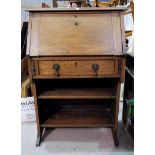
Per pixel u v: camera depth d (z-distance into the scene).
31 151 1.66
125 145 1.73
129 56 1.86
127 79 1.91
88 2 2.80
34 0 2.92
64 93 1.70
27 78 2.37
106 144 1.75
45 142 1.78
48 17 1.46
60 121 1.79
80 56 1.42
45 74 1.48
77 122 1.76
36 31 1.45
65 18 1.46
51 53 1.41
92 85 1.91
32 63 1.46
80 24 1.45
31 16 1.47
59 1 2.81
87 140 1.81
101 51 1.41
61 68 1.46
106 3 2.75
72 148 1.70
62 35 1.44
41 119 1.80
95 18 1.46
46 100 2.02
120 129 1.98
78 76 1.47
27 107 2.05
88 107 2.09
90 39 1.43
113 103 1.80
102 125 1.71
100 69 1.46
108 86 1.88
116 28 1.45
